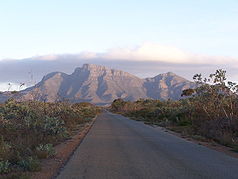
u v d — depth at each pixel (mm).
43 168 11352
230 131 22797
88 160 13094
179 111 43281
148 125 38750
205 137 23359
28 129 19438
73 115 43094
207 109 30984
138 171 10859
